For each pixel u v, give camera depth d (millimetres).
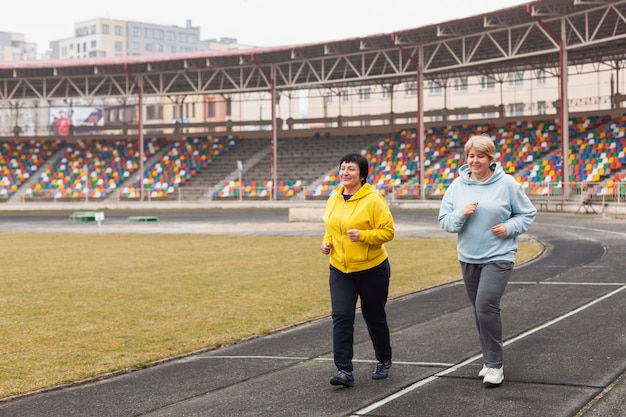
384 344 6504
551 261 15750
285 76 51750
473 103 66750
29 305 11500
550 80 62438
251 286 13258
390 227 6270
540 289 11586
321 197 47750
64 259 18609
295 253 19312
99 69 49375
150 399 6191
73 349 8336
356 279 6387
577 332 8148
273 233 26938
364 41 42344
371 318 6465
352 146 52531
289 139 55438
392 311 10219
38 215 44125
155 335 9062
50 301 11875
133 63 47156
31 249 21688
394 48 42062
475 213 6195
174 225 32938
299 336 8781
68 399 6285
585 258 16078
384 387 6242
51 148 57469
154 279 14477
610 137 42094
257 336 8898
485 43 42562
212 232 28062
